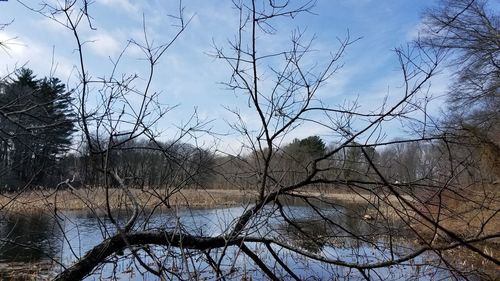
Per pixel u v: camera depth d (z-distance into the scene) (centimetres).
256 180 536
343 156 490
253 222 479
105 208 494
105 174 435
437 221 435
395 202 518
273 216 518
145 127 454
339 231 582
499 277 754
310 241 586
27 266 1021
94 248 464
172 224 547
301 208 605
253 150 514
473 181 472
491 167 453
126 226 475
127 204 540
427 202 459
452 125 477
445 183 438
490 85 2016
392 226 536
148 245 478
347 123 465
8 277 948
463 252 1138
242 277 714
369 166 473
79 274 445
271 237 548
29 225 1322
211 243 500
